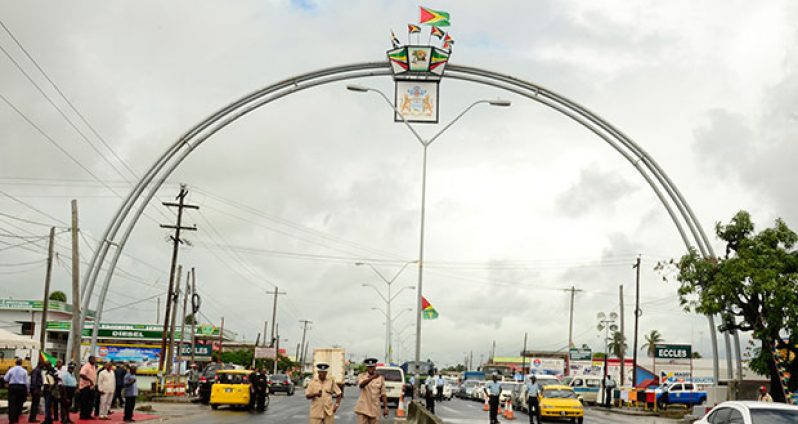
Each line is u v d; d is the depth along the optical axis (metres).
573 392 36.12
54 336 73.88
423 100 35.88
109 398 26.22
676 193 35.84
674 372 83.19
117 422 25.23
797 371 33.09
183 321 57.66
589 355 86.62
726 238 33.94
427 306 46.09
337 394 15.37
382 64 35.66
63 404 23.08
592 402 59.41
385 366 44.62
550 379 46.22
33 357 65.12
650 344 114.19
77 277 29.64
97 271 34.34
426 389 35.91
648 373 84.44
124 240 34.50
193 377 50.72
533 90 36.25
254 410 35.81
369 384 16.39
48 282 47.94
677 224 36.44
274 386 59.81
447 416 36.44
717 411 15.12
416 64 35.34
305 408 38.88
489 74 36.09
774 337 32.88
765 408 14.06
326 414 15.12
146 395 43.81
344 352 51.00
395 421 29.75
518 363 133.88
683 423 35.91
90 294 34.16
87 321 79.06
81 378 25.62
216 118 34.75
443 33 35.59
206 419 28.58
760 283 31.97
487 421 32.88
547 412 34.34
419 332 39.00
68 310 76.62
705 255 35.19
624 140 36.19
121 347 79.50
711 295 33.03
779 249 32.94
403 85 35.91
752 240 33.06
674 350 83.00
